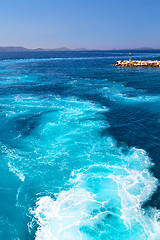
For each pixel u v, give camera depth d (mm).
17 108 28234
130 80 48281
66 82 47656
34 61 119750
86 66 85938
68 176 13711
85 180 13297
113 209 11008
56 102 30953
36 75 59719
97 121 23141
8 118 24312
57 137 19188
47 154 16312
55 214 10742
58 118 24094
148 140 18781
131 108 27812
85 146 17547
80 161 15367
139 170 14320
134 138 19125
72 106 28797
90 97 33594
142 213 10750
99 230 9781
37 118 24172
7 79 52312
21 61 119250
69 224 10125
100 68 76812
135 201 11547
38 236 9562
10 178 13500
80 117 24406
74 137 19156
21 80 51094
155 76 53125
